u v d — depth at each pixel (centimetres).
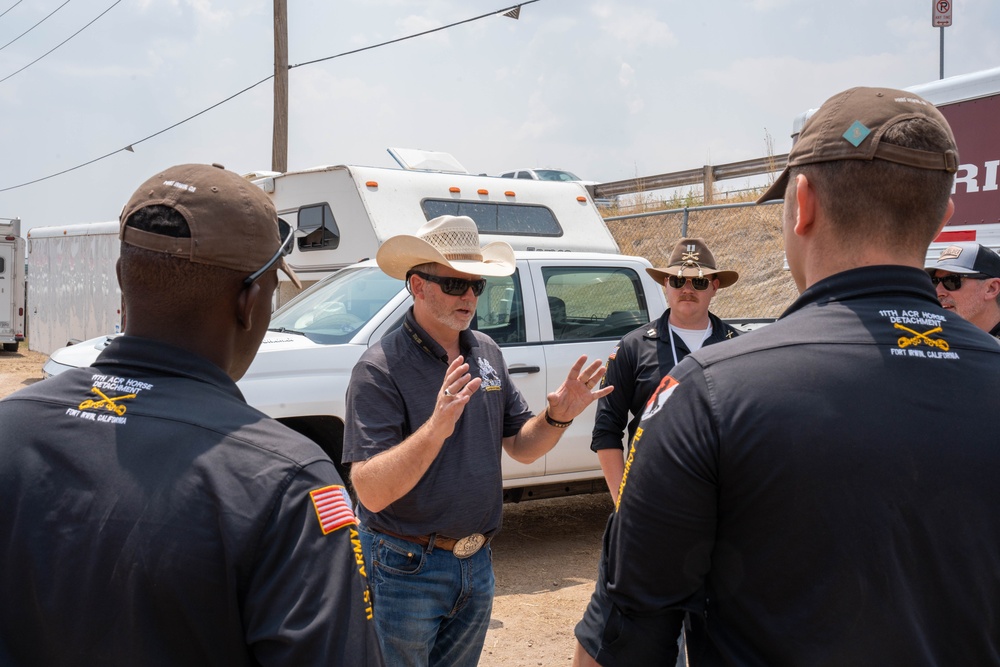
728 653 126
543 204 759
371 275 558
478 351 268
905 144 124
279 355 471
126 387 122
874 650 116
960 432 119
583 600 480
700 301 349
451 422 212
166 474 113
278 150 1373
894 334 125
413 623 241
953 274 341
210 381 125
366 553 246
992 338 132
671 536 127
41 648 113
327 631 108
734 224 1331
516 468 537
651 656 134
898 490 117
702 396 127
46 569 112
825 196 131
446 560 244
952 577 117
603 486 583
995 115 594
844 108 130
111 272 1315
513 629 436
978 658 118
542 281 562
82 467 116
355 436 240
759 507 121
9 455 118
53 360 525
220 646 111
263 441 118
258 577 110
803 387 122
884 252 130
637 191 1501
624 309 592
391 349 252
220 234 124
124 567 110
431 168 830
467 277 259
